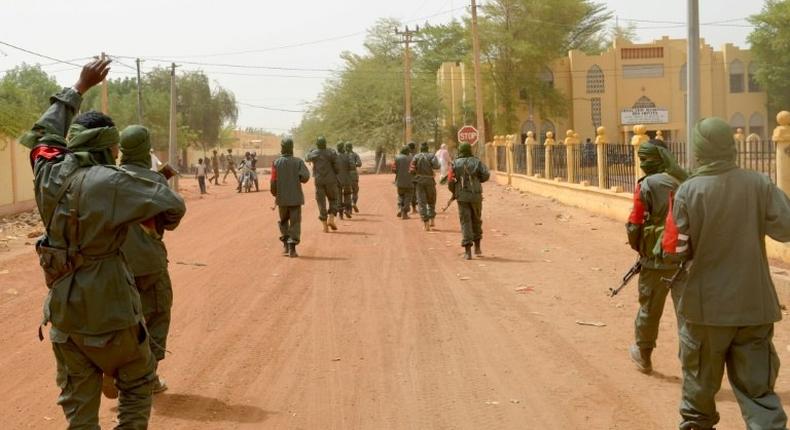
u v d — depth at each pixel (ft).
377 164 207.62
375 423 20.02
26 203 91.30
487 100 199.82
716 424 17.83
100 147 15.21
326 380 23.59
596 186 73.20
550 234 58.54
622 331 29.04
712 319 15.42
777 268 35.76
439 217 73.67
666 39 201.67
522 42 192.85
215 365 25.22
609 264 44.11
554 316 31.60
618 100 201.46
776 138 38.52
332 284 39.22
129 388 15.43
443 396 22.02
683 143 50.14
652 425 19.54
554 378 23.49
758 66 200.95
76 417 14.83
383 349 26.91
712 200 15.44
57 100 15.66
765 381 15.40
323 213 61.77
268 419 20.35
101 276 14.52
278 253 50.57
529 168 101.35
